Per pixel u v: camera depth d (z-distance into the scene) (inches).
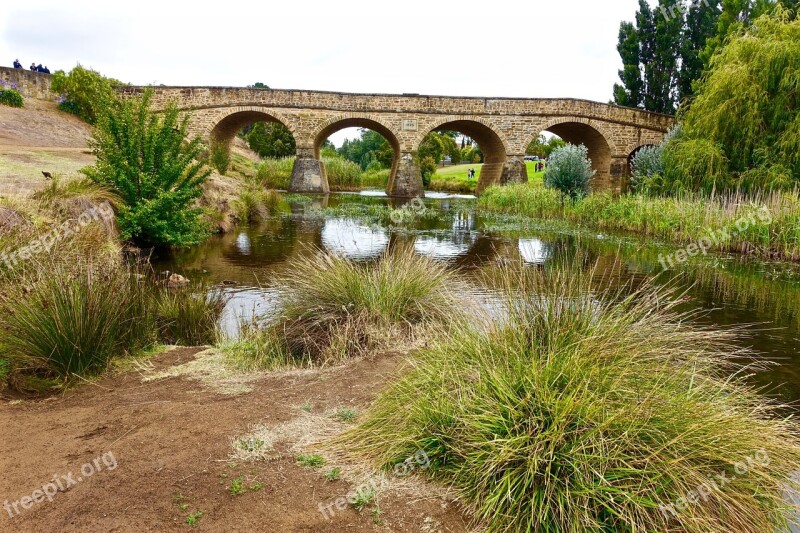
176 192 415.2
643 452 95.3
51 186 352.8
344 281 204.1
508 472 94.1
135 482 98.9
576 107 1291.8
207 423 125.0
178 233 413.7
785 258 442.6
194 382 158.1
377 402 128.0
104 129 404.8
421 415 113.1
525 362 114.7
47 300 156.9
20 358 150.3
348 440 116.6
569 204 793.6
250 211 681.0
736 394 129.0
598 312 133.0
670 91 1353.3
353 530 88.5
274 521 89.4
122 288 192.7
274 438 117.6
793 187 565.0
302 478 102.7
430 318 200.1
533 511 88.0
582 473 92.4
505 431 101.7
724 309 278.8
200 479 100.5
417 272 219.0
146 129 417.4
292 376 162.9
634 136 1318.9
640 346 120.9
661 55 1331.2
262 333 195.5
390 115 1300.4
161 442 114.8
